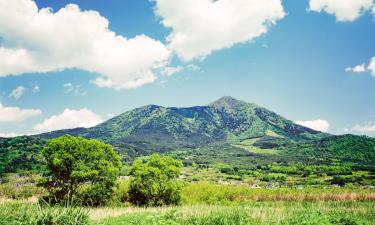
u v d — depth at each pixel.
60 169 35.00
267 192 52.66
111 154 37.84
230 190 51.94
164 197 39.78
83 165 35.12
